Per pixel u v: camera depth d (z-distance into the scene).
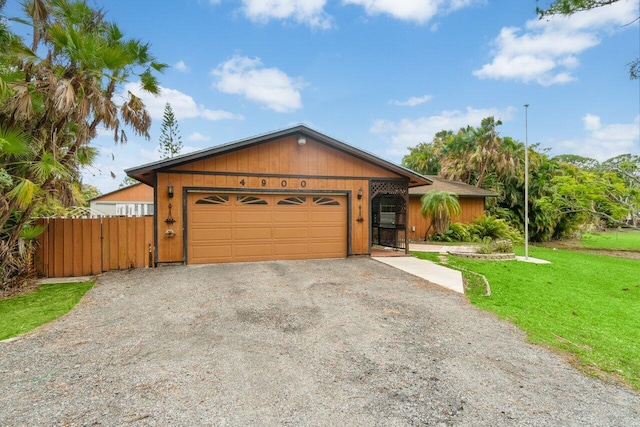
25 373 3.04
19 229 6.46
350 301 5.47
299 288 6.27
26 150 5.76
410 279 7.20
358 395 2.74
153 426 2.31
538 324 4.72
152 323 4.39
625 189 16.88
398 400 2.68
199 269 8.00
